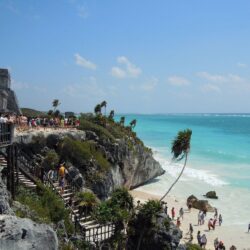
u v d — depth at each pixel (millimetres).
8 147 26875
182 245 33156
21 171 33406
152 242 32094
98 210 34438
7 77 50875
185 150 41031
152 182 70812
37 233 18828
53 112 71375
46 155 42031
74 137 47125
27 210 25938
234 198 62594
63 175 38062
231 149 124938
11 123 26250
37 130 44875
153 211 32656
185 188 68000
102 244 31531
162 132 194125
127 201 34719
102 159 48375
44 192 31094
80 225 31906
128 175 58875
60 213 30422
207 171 84688
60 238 26500
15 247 17531
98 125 56438
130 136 66188
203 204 56406
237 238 45875
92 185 43781
